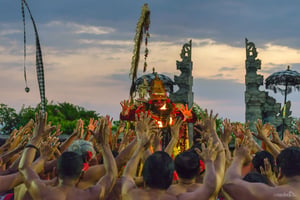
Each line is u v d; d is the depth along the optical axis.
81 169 3.57
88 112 23.38
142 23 8.83
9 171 4.38
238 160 3.80
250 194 3.37
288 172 3.40
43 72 4.34
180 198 3.47
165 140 8.75
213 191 3.54
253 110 22.11
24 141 4.71
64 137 14.74
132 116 8.48
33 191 3.49
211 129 4.35
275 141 5.20
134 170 3.86
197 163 3.79
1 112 23.11
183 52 24.72
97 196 3.55
